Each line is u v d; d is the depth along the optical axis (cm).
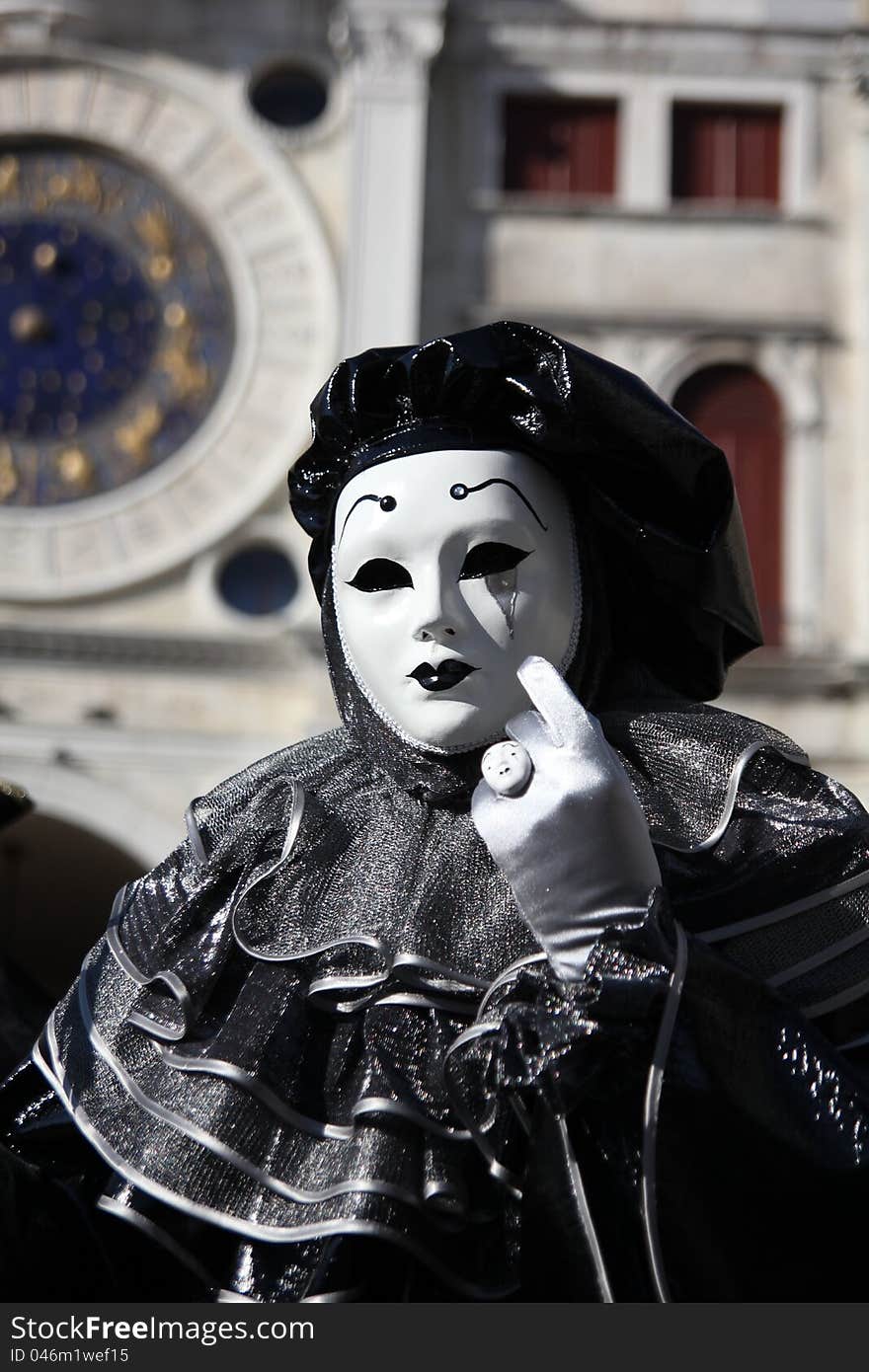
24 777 1806
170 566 1930
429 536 308
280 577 1948
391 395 322
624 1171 262
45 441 1977
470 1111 272
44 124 2022
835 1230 259
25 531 1939
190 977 298
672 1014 257
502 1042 265
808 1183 258
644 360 1970
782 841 298
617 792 270
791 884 295
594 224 1995
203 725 1855
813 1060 263
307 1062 290
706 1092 257
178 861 321
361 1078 284
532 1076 259
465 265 1984
